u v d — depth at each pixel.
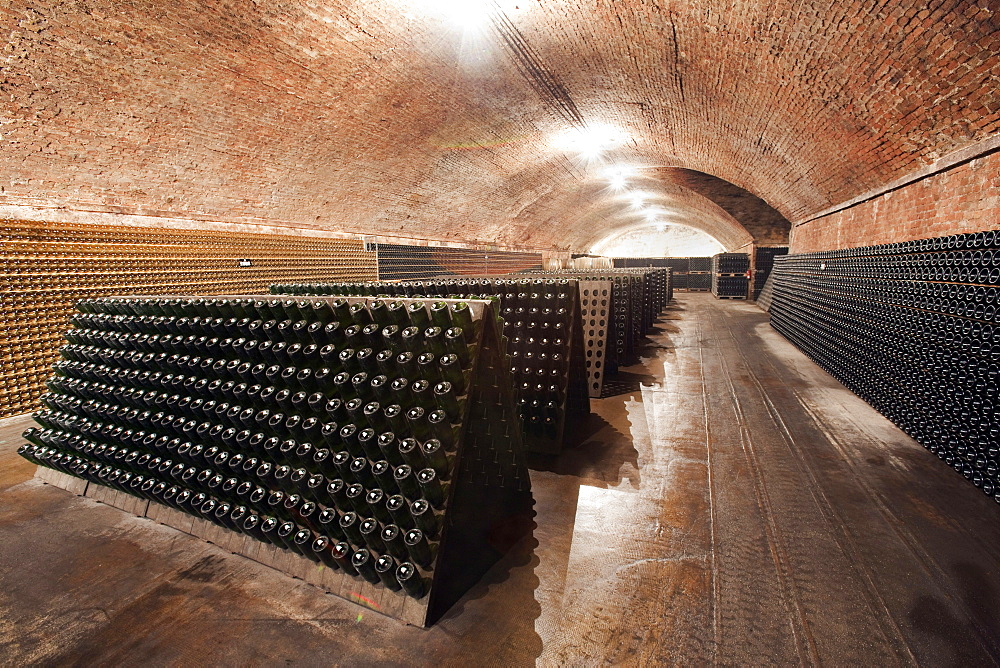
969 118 3.75
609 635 1.81
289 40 4.85
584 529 2.54
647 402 4.86
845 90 4.60
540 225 18.50
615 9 4.88
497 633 1.84
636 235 30.11
